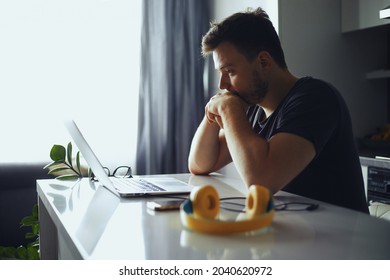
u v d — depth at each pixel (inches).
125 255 27.9
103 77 119.0
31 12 112.8
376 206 62.3
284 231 32.6
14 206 106.2
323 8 105.2
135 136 121.8
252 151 46.7
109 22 119.0
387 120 114.4
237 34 55.1
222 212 38.1
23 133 112.4
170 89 121.1
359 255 27.4
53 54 114.7
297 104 51.6
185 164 123.0
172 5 121.0
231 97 53.8
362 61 110.3
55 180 62.7
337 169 54.4
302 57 103.3
